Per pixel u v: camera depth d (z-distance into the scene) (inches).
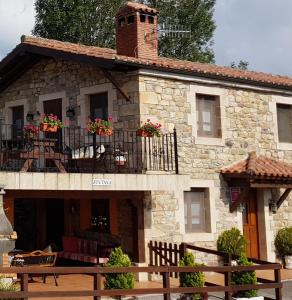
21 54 577.6
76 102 555.8
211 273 522.3
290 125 625.0
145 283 461.7
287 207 597.6
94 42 1019.3
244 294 387.9
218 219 539.5
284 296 425.4
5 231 352.2
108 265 381.1
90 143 526.9
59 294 300.5
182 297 375.9
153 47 556.1
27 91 615.5
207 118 552.4
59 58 537.3
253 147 578.9
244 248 527.5
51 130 445.1
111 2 1026.7
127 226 502.6
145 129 473.7
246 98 580.7
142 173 481.1
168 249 470.0
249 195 578.6
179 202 511.2
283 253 575.5
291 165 593.9
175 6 1097.4
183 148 521.3
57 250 557.9
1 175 383.2
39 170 523.5
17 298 292.7
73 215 566.9
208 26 1111.6
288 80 661.9
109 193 466.0
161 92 513.3
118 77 516.7
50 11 1018.1
